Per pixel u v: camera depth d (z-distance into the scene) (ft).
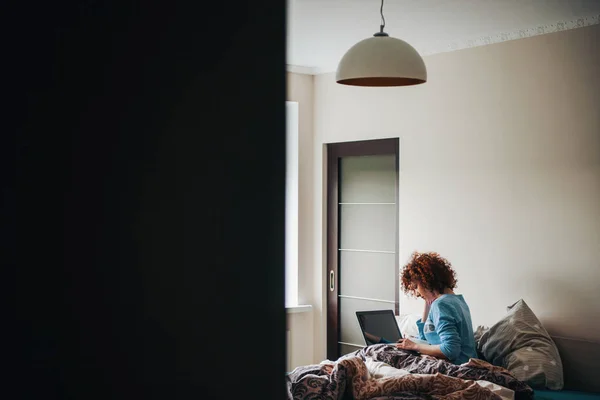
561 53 13.37
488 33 14.46
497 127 14.43
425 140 15.83
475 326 14.69
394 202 16.81
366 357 10.90
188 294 1.12
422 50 15.76
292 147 18.12
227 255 1.17
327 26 13.91
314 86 18.44
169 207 1.09
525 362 12.08
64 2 0.99
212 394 1.15
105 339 1.04
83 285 1.01
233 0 1.17
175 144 1.10
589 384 12.25
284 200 1.25
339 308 18.11
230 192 1.17
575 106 13.14
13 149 0.95
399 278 16.43
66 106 0.99
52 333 0.99
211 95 1.14
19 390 0.97
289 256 18.11
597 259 12.80
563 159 13.32
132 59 1.05
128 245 1.05
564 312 13.24
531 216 13.83
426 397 8.80
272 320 1.23
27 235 0.97
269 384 1.23
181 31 1.10
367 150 17.33
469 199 14.90
